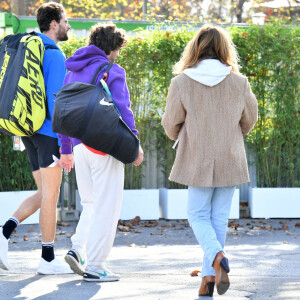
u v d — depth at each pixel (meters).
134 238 22.92
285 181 28.23
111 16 67.38
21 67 15.61
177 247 21.14
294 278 16.09
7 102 15.47
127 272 16.78
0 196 25.16
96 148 14.20
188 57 13.57
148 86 26.72
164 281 15.57
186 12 70.38
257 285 15.15
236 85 13.30
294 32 26.92
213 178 13.22
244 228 24.98
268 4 56.31
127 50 26.31
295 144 28.08
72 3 66.06
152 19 28.30
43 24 16.73
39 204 16.56
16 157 25.83
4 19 28.75
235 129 13.30
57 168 16.02
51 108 15.80
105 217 14.91
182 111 13.30
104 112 13.99
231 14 71.06
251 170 28.42
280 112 27.27
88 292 14.11
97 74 14.77
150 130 27.58
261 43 26.91
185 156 13.46
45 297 13.66
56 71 15.92
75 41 26.17
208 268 13.62
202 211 13.59
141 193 26.48
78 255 15.38
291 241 22.20
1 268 16.55
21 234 23.30
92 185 15.38
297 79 27.06
